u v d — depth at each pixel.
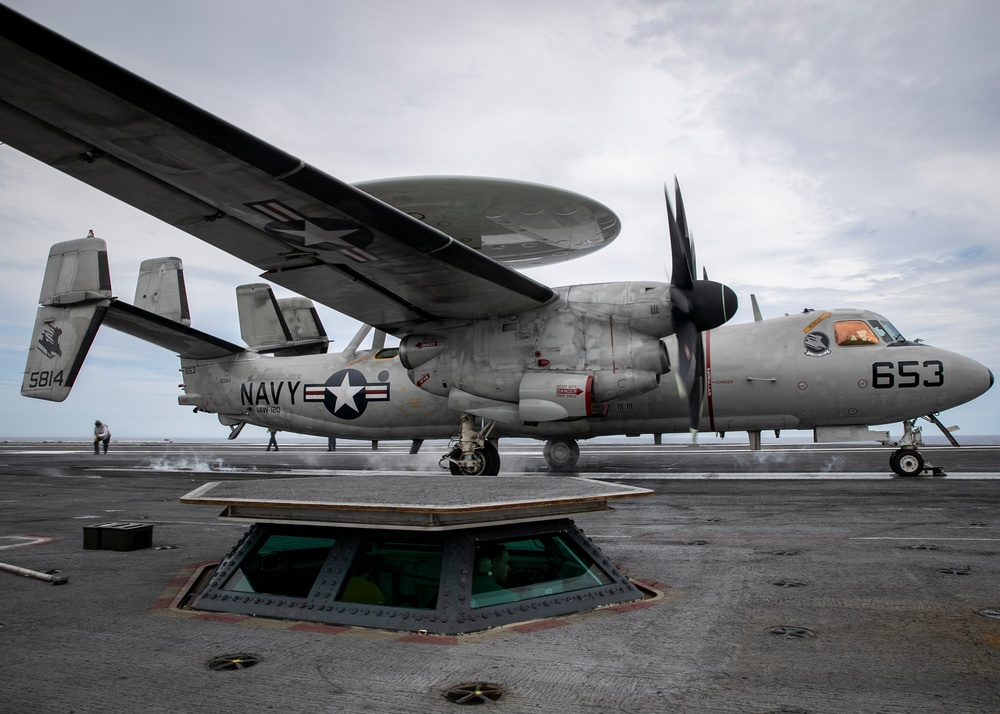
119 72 7.34
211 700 3.34
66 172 9.41
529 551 5.05
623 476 17.34
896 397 15.55
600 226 16.56
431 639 4.24
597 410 14.51
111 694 3.43
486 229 16.36
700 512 10.39
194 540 8.53
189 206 10.49
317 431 19.91
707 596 5.33
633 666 3.77
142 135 8.52
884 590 5.40
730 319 13.68
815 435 16.64
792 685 3.46
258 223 11.04
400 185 13.94
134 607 5.22
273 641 4.27
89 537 7.87
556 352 14.55
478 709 3.20
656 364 13.96
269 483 6.33
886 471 18.36
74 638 4.41
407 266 12.67
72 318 17.84
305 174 9.51
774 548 7.34
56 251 18.59
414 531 4.74
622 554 7.16
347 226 11.10
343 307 15.13
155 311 23.22
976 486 13.49
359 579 4.82
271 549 5.29
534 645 4.12
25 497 13.88
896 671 3.64
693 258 13.76
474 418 16.03
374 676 3.64
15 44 6.80
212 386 20.95
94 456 34.38
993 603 4.99
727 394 16.27
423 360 15.89
